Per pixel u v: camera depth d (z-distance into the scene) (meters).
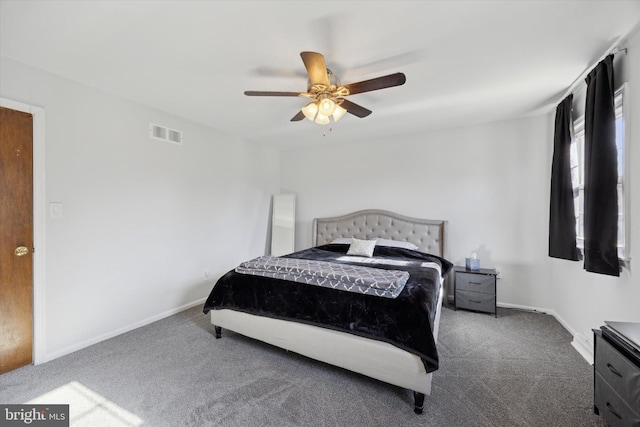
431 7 1.55
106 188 2.63
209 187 3.72
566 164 2.67
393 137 4.14
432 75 2.33
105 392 1.84
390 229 4.02
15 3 1.51
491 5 1.54
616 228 1.87
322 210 4.70
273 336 2.25
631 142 1.84
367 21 1.67
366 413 1.67
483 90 2.63
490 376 2.03
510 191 3.48
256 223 4.56
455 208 3.76
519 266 3.44
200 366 2.15
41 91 2.21
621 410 1.34
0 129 2.03
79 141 2.44
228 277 2.59
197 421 1.60
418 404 1.66
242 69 2.22
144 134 2.96
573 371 2.10
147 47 1.93
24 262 2.14
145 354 2.33
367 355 1.85
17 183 2.11
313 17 1.63
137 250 2.89
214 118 3.38
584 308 2.49
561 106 2.79
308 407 1.71
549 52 2.00
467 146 3.70
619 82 1.95
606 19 1.65
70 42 1.88
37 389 1.87
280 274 2.39
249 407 1.71
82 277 2.46
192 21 1.67
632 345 1.30
